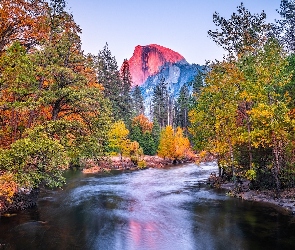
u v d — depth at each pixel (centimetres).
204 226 1712
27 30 2131
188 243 1464
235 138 2564
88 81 2248
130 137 7319
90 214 2005
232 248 1378
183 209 2114
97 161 2238
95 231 1656
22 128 2006
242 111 2678
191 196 2566
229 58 2945
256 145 2222
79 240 1514
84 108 2150
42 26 2106
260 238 1479
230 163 2677
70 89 1972
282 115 2106
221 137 2781
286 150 2277
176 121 11350
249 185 2630
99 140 2189
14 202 2038
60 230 1667
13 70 1720
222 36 3155
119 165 5197
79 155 2027
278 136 2198
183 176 3978
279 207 2014
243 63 2520
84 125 2150
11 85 1753
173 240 1511
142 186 3161
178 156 6097
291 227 1609
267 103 2262
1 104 1703
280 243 1406
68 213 2028
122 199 2488
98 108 2186
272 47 2344
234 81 2523
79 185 3228
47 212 2031
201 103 3141
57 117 2219
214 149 2867
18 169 1644
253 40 2977
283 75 2233
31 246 1427
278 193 2200
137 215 1980
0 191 1706
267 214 1873
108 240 1519
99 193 2755
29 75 1809
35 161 1709
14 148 1625
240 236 1521
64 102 2155
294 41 3781
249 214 1898
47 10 2122
